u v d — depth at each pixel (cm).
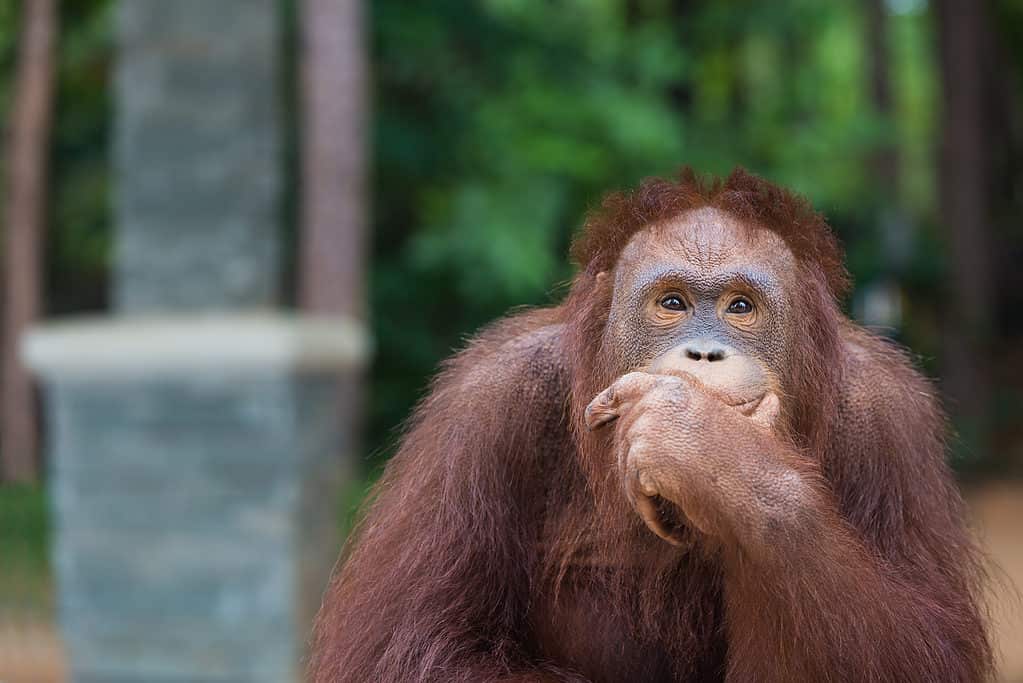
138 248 1495
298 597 1251
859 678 434
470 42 2436
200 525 1257
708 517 416
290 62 2175
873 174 3334
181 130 1494
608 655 532
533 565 537
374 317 2397
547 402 539
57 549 1273
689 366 444
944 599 517
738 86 3788
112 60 2492
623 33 2797
